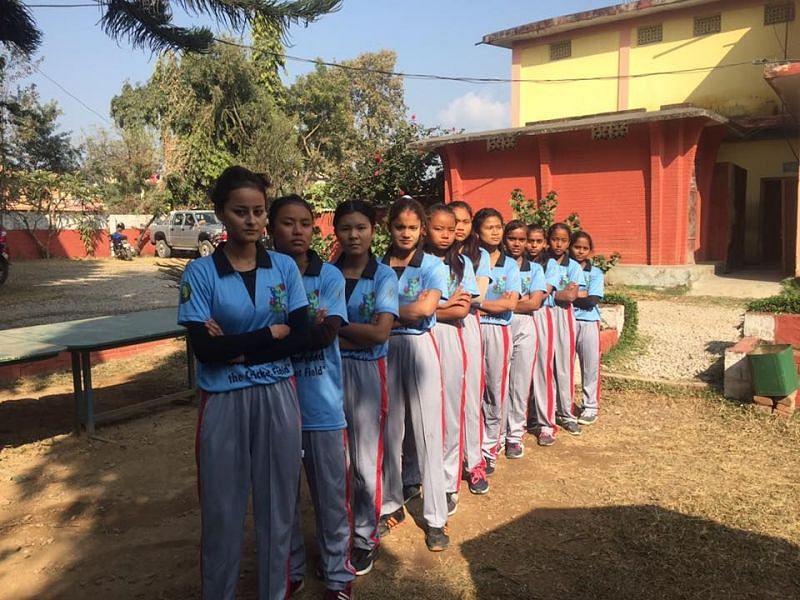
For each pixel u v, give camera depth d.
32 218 25.98
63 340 5.19
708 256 15.12
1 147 22.75
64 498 4.12
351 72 38.62
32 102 23.86
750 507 3.87
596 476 4.38
